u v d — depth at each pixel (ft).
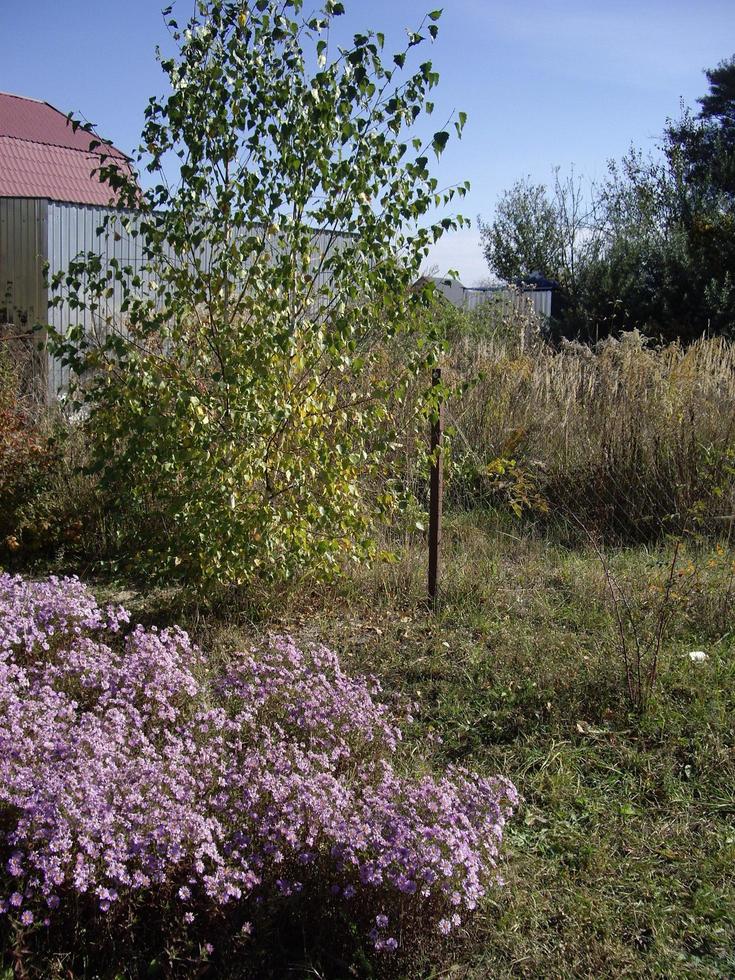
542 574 22.43
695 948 10.32
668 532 25.21
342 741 12.46
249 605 19.79
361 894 9.66
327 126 18.16
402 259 19.53
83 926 9.14
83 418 24.08
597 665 16.76
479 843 10.37
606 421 28.63
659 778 13.65
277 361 18.54
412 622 19.51
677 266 74.49
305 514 19.44
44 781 9.48
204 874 9.49
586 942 10.28
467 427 29.96
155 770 10.11
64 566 22.48
